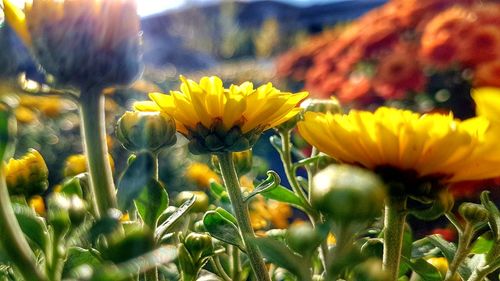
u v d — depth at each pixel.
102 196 0.12
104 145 0.12
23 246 0.09
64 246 0.11
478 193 0.46
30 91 0.11
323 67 0.71
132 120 0.13
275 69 1.07
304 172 0.57
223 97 0.13
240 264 0.19
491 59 0.55
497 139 0.10
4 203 0.09
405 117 0.11
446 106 0.63
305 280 0.10
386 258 0.12
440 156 0.11
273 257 0.10
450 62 0.56
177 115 0.14
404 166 0.11
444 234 0.33
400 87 0.62
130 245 0.09
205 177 0.34
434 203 0.11
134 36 0.12
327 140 0.11
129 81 0.12
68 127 0.71
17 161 0.15
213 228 0.14
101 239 0.10
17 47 0.11
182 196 0.19
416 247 0.16
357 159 0.11
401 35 0.68
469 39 0.56
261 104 0.13
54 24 0.11
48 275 0.11
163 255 0.09
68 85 0.12
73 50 0.11
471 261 0.15
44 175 0.16
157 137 0.13
